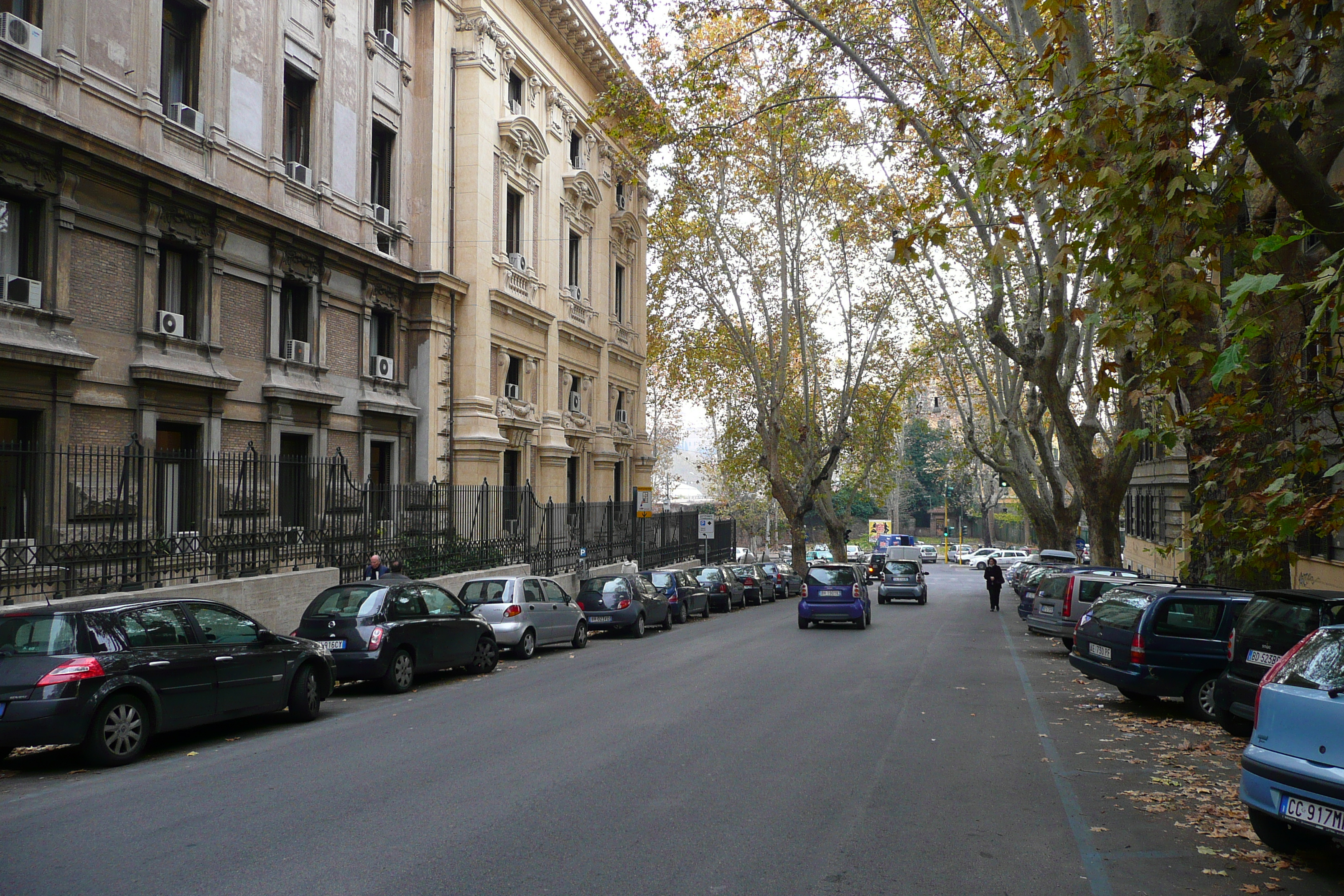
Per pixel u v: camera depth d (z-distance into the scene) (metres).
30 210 14.21
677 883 5.34
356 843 6.02
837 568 23.45
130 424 15.77
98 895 5.11
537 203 29.69
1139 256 8.19
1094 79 9.73
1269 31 8.16
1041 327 19.77
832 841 6.17
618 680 13.78
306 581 16.67
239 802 7.04
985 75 21.66
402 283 23.67
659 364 44.97
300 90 20.55
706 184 34.31
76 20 14.64
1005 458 40.69
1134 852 6.05
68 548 12.77
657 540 38.38
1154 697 12.94
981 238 18.80
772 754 8.76
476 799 7.08
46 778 7.93
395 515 22.08
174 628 9.31
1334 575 17.80
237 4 18.14
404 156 24.16
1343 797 5.46
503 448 26.09
